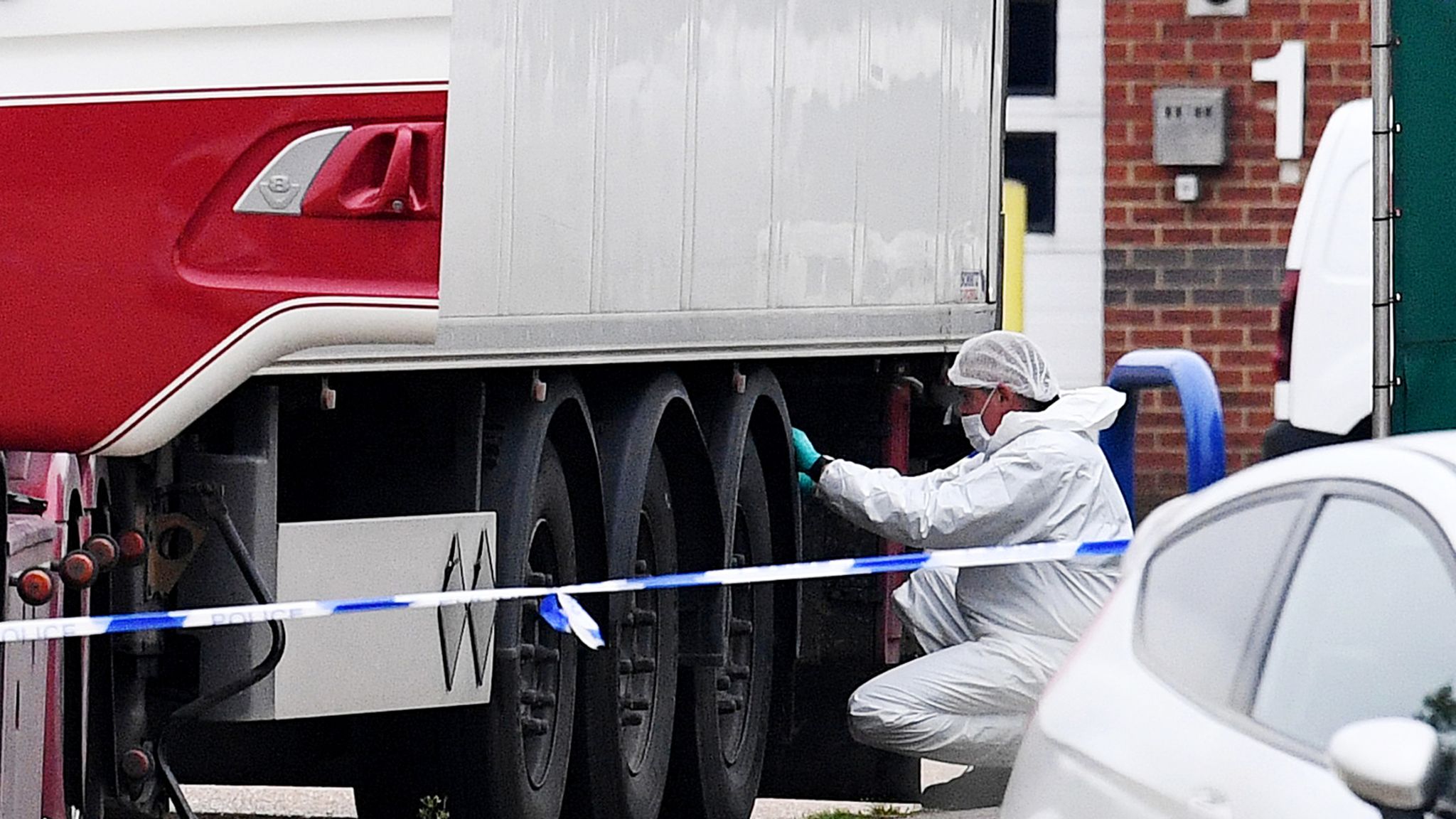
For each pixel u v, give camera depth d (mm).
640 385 27812
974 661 27969
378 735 25531
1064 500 27766
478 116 22547
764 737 31109
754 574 25578
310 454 24000
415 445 24422
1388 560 14500
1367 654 14312
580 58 24906
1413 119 26594
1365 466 15023
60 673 20672
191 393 20547
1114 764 15594
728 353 28578
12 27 20375
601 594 27047
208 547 22312
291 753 26156
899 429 33906
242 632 22266
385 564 23594
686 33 27312
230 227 20641
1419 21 26578
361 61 21031
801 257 30172
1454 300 26625
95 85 20375
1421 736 12852
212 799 31266
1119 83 55594
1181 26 55344
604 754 27250
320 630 22969
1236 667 15109
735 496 29547
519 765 25406
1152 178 55594
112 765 22031
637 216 26328
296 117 20781
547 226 24297
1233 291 55531
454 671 24250
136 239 20391
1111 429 33281
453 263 22172
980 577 28234
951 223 34094
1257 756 14562
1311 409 43656
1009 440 28109
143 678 22141
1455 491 14375
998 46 35344
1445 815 13102
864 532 32688
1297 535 15172
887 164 32344
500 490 25016
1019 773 16500
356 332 21125
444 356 22844
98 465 21344
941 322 33781
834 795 32625
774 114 29406
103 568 20094
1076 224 55719
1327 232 43656
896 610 30125
